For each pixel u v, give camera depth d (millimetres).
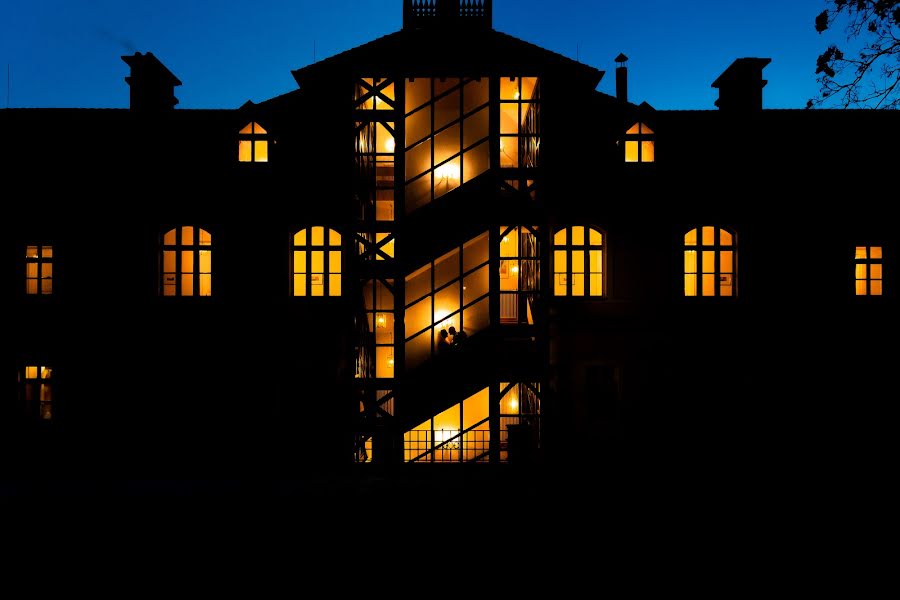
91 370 16141
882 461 15984
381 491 14227
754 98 16891
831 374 16219
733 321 16312
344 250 16453
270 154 16391
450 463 15773
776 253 16344
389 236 15992
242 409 16203
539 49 15805
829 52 13805
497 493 14195
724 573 10445
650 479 15336
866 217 16328
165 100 17297
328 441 16094
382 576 10422
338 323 16328
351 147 16094
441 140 18641
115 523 12562
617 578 10297
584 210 16344
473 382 15656
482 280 18531
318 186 16359
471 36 15969
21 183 16297
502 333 15719
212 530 12234
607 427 16141
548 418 15859
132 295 16266
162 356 16266
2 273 16203
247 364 16281
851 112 16812
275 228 16406
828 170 16422
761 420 16156
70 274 16234
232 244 16406
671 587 9984
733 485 14875
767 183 16406
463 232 15867
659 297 16375
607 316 16359
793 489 14562
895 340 16203
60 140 16391
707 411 16203
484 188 15906
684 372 16297
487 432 18094
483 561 10961
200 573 10531
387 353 18547
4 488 14500
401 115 16000
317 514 12961
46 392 16312
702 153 16516
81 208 16297
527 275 17250
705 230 16703
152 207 16375
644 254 16438
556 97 16266
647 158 16641
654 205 16453
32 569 10703
